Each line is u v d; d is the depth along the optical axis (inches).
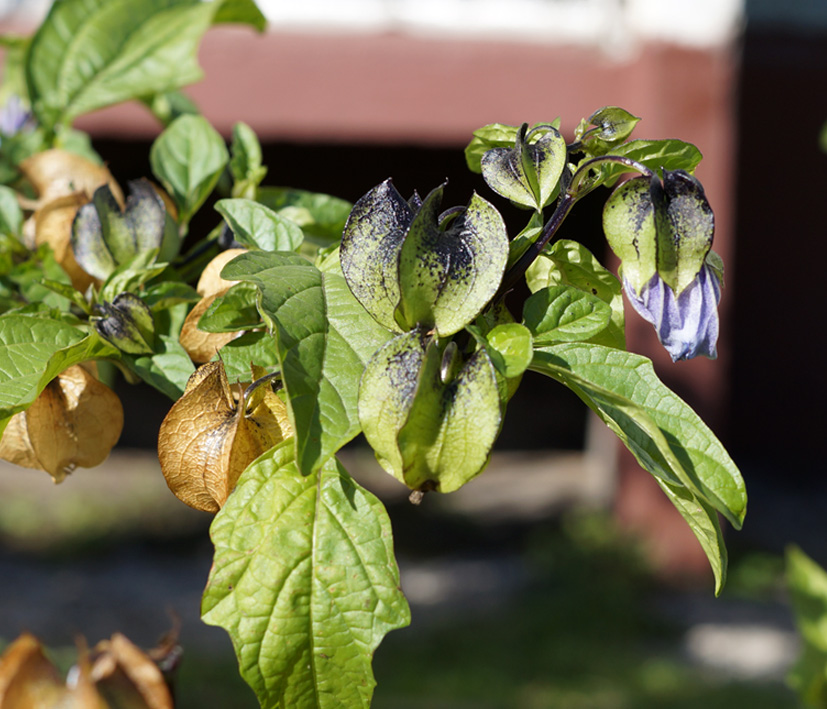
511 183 16.6
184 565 142.8
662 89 125.7
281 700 15.8
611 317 17.5
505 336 15.5
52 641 108.7
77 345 16.8
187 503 16.5
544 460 212.5
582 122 17.2
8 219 20.2
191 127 21.3
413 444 15.1
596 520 146.3
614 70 135.0
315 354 15.3
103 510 167.8
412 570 139.0
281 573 15.9
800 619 26.0
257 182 21.0
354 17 137.4
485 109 137.6
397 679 95.0
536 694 91.6
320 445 14.9
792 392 208.2
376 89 137.8
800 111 189.5
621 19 133.8
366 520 16.0
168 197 20.9
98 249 18.8
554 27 136.0
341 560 15.9
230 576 15.9
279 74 137.3
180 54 23.8
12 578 132.4
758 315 206.4
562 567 131.2
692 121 125.7
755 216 200.5
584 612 115.8
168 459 16.3
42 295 19.1
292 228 17.9
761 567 139.8
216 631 114.3
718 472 16.0
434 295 15.3
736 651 107.3
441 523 160.2
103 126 134.3
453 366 15.3
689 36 125.0
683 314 16.1
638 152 16.9
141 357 17.7
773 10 177.3
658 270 16.1
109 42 23.8
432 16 137.3
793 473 205.5
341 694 15.9
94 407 17.8
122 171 161.3
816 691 25.5
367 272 15.5
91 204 18.9
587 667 99.5
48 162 20.8
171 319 18.3
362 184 189.6
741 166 197.3
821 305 204.7
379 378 15.1
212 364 16.3
